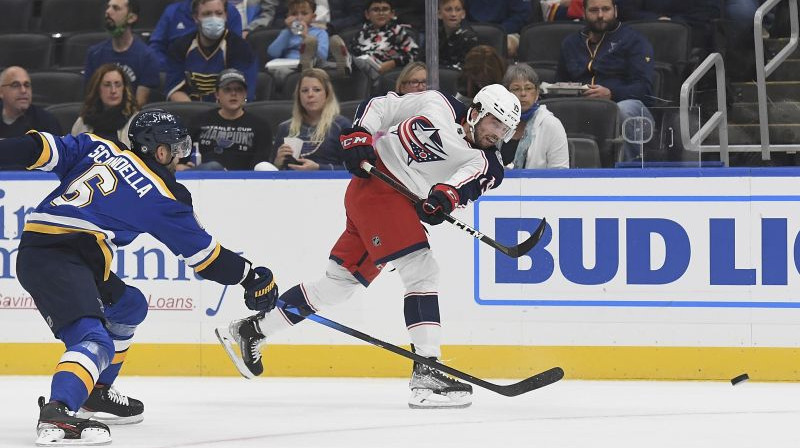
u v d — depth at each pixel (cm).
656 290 1248
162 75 1784
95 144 921
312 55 1714
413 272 1092
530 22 1931
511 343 1267
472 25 1816
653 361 1251
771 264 1233
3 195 1312
